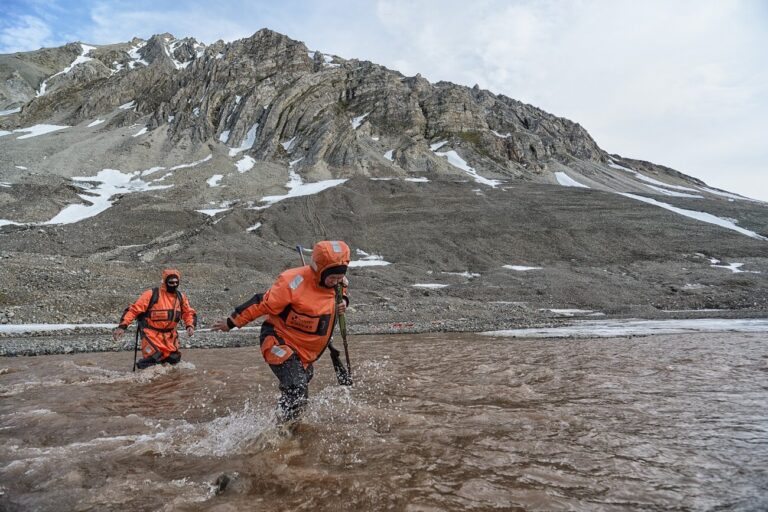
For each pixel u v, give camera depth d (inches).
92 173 2984.7
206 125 3671.3
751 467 118.4
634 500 102.3
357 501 105.7
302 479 119.5
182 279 1317.7
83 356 448.1
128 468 133.8
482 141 4033.0
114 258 1830.7
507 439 147.7
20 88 4847.4
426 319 1015.6
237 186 2910.9
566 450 136.1
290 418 171.5
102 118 4010.8
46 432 171.9
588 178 4074.8
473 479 116.2
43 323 828.0
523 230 2274.9
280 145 3585.1
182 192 2741.1
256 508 103.5
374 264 1971.0
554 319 1013.2
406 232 2263.8
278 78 4106.8
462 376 269.3
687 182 4857.3
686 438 144.0
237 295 1153.4
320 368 317.4
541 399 203.6
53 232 2017.7
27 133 3710.6
